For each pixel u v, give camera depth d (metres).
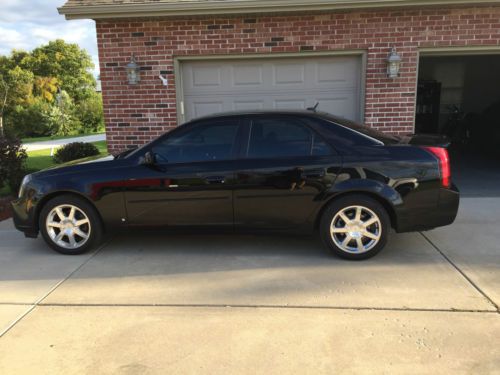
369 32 7.02
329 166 4.34
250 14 7.04
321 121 4.48
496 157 11.47
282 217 4.49
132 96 7.47
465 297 3.62
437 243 4.93
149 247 5.03
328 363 2.81
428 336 3.07
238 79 7.49
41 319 3.44
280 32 7.13
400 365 2.77
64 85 49.81
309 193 4.39
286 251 4.78
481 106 15.10
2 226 6.12
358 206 4.37
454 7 6.82
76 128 36.69
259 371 2.75
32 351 3.02
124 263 4.56
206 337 3.13
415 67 7.07
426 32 6.95
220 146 4.56
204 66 7.46
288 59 7.34
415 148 4.34
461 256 4.52
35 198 4.75
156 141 4.64
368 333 3.13
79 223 4.77
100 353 2.98
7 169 7.82
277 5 6.72
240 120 4.58
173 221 4.63
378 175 4.29
